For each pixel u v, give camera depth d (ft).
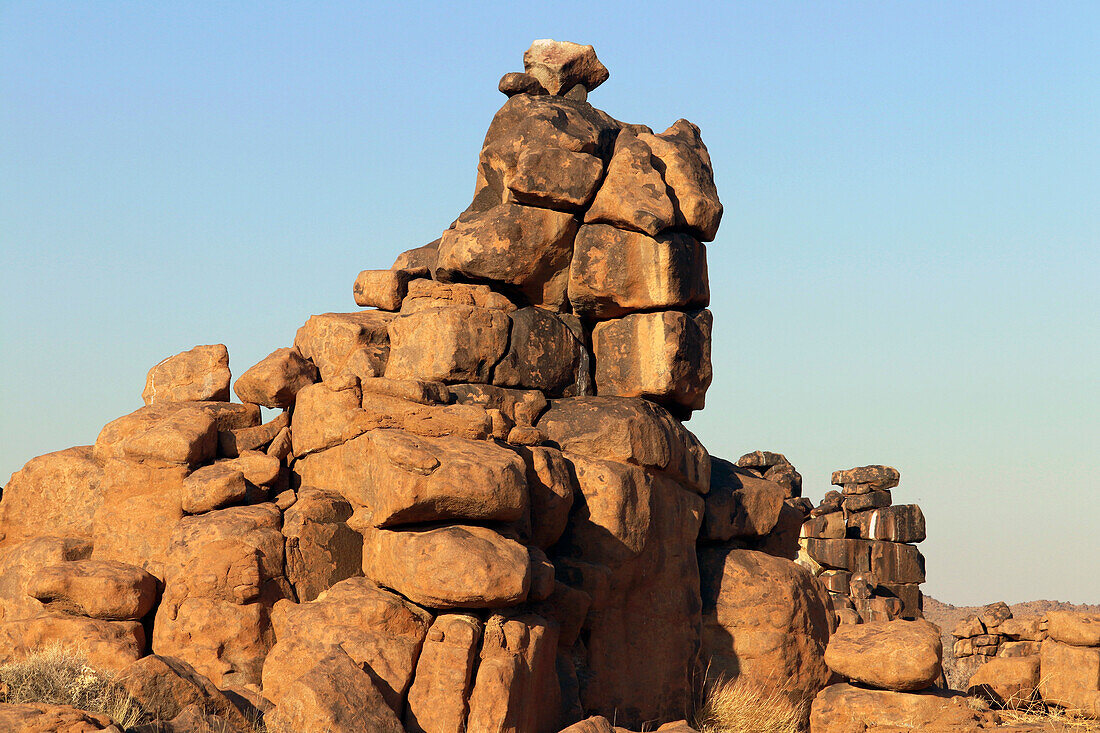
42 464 85.87
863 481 188.55
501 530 70.23
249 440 83.51
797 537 103.60
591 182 87.97
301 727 57.98
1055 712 88.94
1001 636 156.25
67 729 50.29
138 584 71.67
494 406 82.99
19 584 79.00
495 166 91.25
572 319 91.66
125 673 59.06
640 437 82.84
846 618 163.32
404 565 66.69
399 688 64.80
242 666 71.05
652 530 83.46
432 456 67.46
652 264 87.92
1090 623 89.66
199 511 77.41
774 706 86.17
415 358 84.28
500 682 64.59
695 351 90.53
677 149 92.48
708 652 87.56
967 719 76.59
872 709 76.89
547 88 96.99
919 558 182.09
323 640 66.03
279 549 74.33
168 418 81.82
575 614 75.97
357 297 94.58
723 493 93.35
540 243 88.33
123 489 79.41
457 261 88.12
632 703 80.64
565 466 80.28
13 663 63.31
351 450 78.89
